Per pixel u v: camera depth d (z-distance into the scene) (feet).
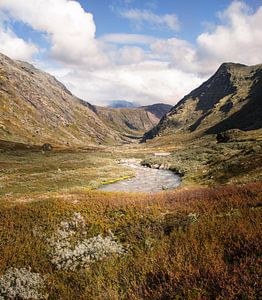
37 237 42.50
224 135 355.77
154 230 41.42
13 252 36.14
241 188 61.77
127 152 497.87
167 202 59.67
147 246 35.17
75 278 29.25
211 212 45.62
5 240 41.29
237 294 19.77
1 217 49.57
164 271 25.68
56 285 28.07
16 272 29.91
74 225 47.06
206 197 59.52
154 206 53.62
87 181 163.02
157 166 261.24
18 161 271.49
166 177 191.83
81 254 35.53
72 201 60.39
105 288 25.44
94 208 54.24
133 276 26.84
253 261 23.40
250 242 26.89
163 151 514.27
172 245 31.68
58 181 157.99
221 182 116.06
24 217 49.73
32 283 28.53
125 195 73.72
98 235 40.34
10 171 198.18
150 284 24.93
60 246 38.81
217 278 21.77
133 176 199.93
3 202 71.82
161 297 22.03
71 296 25.93
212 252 27.17
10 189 131.64
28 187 137.69
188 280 22.57
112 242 38.60
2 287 27.86
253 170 114.32
